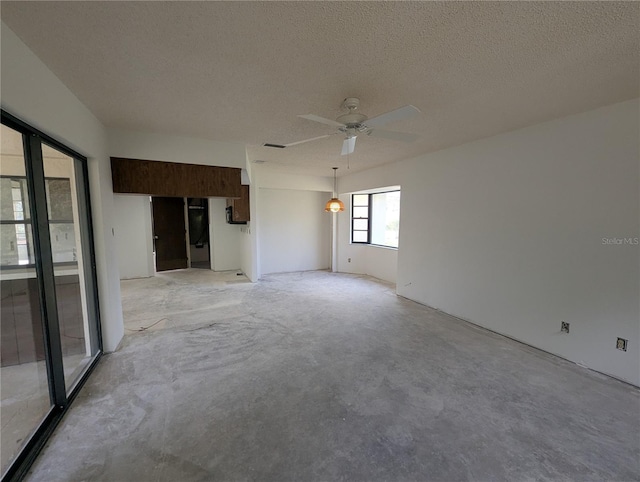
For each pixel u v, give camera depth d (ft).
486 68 6.45
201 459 5.72
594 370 9.02
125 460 5.67
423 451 5.94
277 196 23.75
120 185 10.89
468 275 13.03
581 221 9.19
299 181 22.27
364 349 10.44
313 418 6.88
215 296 17.24
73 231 8.80
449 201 13.82
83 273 9.10
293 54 5.93
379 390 7.99
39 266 6.55
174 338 11.30
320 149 13.83
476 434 6.40
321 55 5.96
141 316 13.79
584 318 9.22
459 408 7.25
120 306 11.26
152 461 5.66
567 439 6.26
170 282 20.80
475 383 8.32
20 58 5.27
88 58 5.98
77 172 8.89
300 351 10.27
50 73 6.38
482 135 11.59
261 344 10.82
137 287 19.36
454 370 9.04
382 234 23.02
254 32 5.21
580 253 9.25
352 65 6.35
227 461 5.68
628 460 5.74
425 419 6.86
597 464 5.64
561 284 9.75
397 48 5.70
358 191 21.44
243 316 13.82
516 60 6.10
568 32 5.14
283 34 5.27
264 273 23.61
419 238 15.72
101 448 5.94
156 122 9.95
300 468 5.53
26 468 5.41
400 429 6.54
